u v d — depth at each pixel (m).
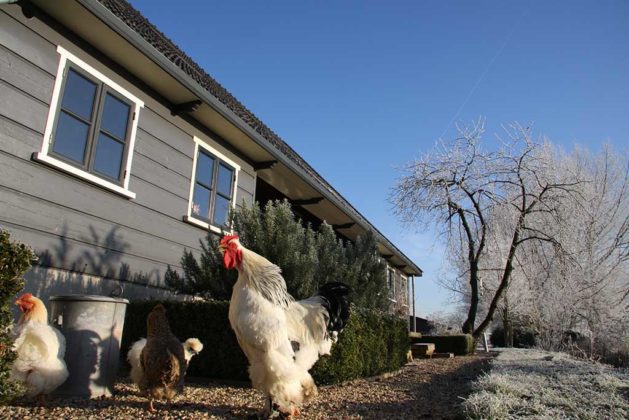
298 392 4.06
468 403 4.26
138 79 7.71
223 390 5.59
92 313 4.74
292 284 6.68
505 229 18.73
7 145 5.55
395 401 5.57
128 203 7.40
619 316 16.73
